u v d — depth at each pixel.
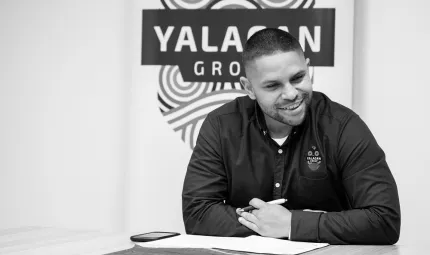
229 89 2.79
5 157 3.15
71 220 3.09
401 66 2.76
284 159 1.79
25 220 3.14
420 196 2.73
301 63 1.60
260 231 1.52
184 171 2.83
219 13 2.79
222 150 1.82
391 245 1.46
